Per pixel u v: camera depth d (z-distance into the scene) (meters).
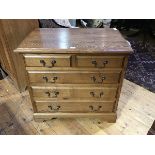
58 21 2.24
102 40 1.54
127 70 2.85
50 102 1.75
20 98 2.27
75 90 1.64
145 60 3.15
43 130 1.84
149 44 3.72
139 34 4.16
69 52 1.36
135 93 2.34
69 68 1.49
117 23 4.14
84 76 1.54
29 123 1.92
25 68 1.50
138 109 2.09
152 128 1.66
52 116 1.85
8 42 1.96
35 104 1.77
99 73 1.52
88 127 1.87
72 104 1.76
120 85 1.60
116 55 1.40
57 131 1.83
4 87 2.46
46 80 1.57
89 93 1.67
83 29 1.86
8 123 1.91
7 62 2.29
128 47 1.40
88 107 1.79
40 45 1.42
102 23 2.90
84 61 1.44
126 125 1.89
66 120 1.95
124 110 2.07
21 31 2.04
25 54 1.41
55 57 1.42
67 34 1.69
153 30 4.02
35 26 2.14
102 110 1.82
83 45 1.42
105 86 1.61
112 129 1.85
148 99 2.24
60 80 1.57
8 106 2.14
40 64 1.46
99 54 1.39
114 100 1.72
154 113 2.04
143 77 2.69
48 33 1.72
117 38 1.60
